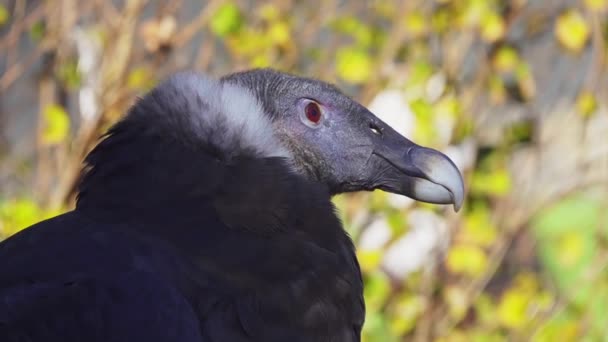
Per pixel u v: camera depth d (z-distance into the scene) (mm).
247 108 5863
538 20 11664
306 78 6473
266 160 5727
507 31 11203
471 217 11047
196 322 5180
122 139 5684
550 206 11672
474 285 11148
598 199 11906
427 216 11055
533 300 11336
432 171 6273
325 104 6402
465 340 10984
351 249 5883
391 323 10859
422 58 11078
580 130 11875
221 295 5312
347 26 10891
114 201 5539
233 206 5543
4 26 11703
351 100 6469
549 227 11688
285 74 6445
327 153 6375
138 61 10820
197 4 11539
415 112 10672
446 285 11102
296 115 6355
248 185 5602
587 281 11328
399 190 6352
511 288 11438
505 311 11109
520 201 11703
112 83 10586
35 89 11742
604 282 11359
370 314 10578
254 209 5555
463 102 11180
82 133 10500
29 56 11430
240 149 5699
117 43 10750
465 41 11078
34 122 11758
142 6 10812
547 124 11961
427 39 11125
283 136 6332
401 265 11062
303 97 6371
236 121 5770
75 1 10977
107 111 10469
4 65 11844
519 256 11992
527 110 11547
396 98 10820
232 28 10570
